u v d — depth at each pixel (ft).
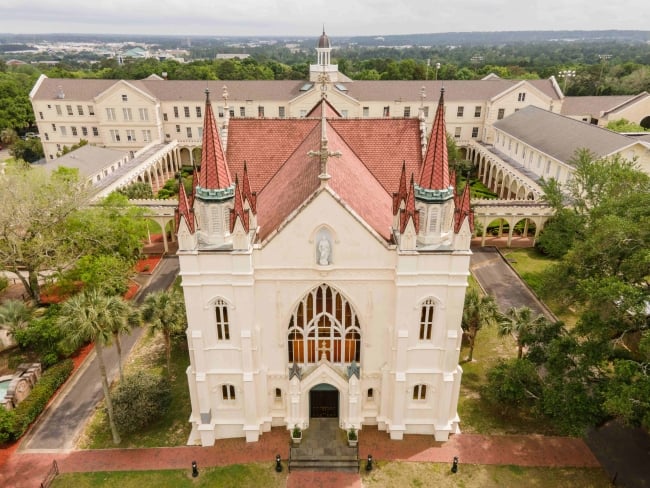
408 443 138.72
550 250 214.28
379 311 128.06
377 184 153.69
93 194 215.92
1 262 193.47
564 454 135.23
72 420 148.15
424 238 120.57
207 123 111.45
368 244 119.14
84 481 127.75
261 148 161.38
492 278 234.79
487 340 185.88
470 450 136.46
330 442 137.18
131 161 337.72
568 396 124.47
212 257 118.52
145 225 232.94
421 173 117.80
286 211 124.57
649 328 119.96
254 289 123.85
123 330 134.00
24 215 186.80
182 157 430.20
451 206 121.49
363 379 136.46
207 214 117.60
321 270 120.78
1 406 139.95
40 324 169.58
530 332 150.82
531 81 424.87
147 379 144.77
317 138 138.21
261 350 131.85
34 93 406.21
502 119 380.37
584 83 579.07
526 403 145.18
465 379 165.07
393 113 409.28
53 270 211.00
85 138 417.28
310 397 140.97
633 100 407.44
